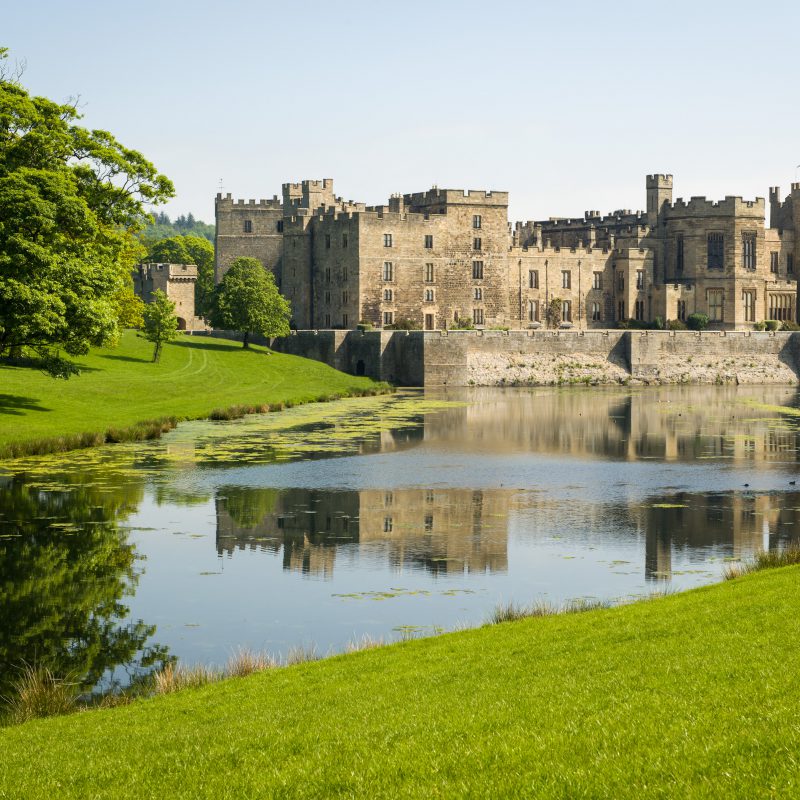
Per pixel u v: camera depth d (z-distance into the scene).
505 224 185.12
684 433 89.38
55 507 54.44
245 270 152.75
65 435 74.88
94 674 31.61
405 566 43.91
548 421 99.06
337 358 156.62
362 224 175.38
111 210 97.12
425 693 24.34
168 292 195.25
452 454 75.62
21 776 20.73
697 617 28.66
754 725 19.27
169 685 28.39
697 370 164.88
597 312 199.00
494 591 40.03
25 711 27.55
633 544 47.69
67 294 78.56
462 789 17.94
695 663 23.95
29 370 103.38
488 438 85.38
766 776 17.03
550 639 28.61
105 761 21.36
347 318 178.00
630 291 196.88
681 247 197.75
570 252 196.00
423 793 18.00
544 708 21.88
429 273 180.50
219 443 78.56
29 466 66.25
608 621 29.98
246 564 44.12
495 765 18.88
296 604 38.50
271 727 22.59
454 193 181.62
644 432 90.25
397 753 20.00
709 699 21.16
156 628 35.84
